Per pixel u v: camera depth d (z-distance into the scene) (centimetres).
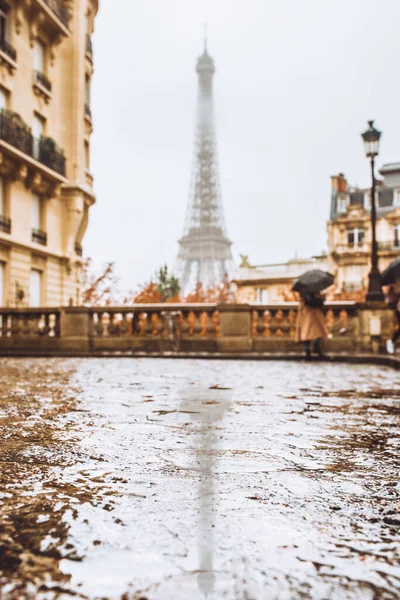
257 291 5669
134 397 608
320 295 1366
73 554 185
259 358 1402
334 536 204
